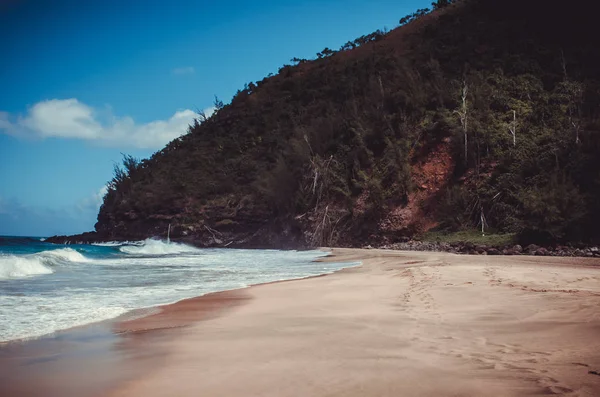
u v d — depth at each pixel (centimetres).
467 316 673
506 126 3909
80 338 609
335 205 4650
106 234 6912
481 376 395
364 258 2464
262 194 5712
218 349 533
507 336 537
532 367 412
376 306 815
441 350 488
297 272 1731
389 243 4009
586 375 384
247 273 1708
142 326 688
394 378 400
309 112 6788
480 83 4400
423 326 617
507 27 5450
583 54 4553
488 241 3189
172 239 6066
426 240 3738
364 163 4694
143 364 477
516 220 3189
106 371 454
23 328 672
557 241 2823
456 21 6681
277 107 7619
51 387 409
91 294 1054
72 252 2216
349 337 567
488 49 5088
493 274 1261
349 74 7250
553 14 5306
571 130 3419
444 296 877
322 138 5381
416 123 4509
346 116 5419
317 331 615
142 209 6688
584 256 2417
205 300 963
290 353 501
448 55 5453
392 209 4134
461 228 3666
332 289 1102
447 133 4209
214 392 385
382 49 7800
